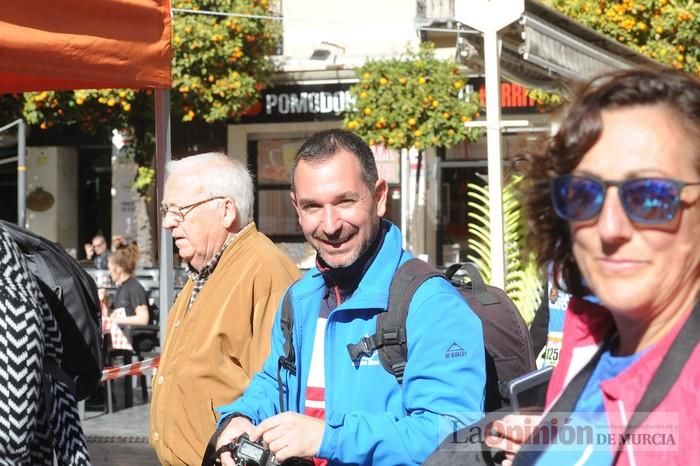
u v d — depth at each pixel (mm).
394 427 2400
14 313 2600
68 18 4594
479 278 2996
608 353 1506
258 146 16312
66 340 2980
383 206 2750
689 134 1365
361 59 15648
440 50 14820
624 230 1370
